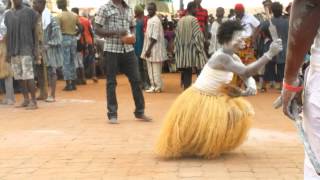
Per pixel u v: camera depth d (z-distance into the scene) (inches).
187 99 235.5
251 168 222.5
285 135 294.4
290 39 103.9
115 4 331.3
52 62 462.0
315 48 105.3
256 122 337.4
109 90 338.3
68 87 561.0
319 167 105.7
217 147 235.5
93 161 240.1
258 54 518.6
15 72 421.1
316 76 105.6
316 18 101.0
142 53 544.1
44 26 456.8
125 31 331.6
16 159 247.6
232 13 587.5
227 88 237.1
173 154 240.1
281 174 213.0
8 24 416.8
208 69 237.0
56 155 253.4
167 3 925.2
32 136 301.9
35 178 213.9
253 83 237.5
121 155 250.5
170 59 756.6
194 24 506.9
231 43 235.8
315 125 108.0
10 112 401.1
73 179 211.2
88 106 427.5
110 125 332.8
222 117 231.6
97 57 717.9
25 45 415.5
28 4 473.7
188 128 233.5
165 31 723.4
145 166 228.8
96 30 331.9
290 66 106.2
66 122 347.9
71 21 552.1
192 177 209.5
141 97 346.3
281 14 512.1
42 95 468.1
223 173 214.8
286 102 110.1
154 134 301.1
